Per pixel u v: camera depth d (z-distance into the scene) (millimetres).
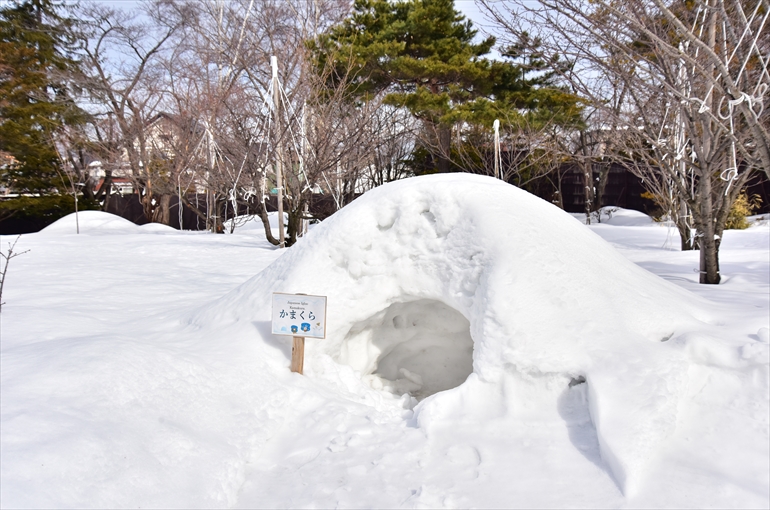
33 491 1860
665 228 14609
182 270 8078
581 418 2564
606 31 5023
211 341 3539
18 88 19891
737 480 2137
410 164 21594
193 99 16734
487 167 17375
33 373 2613
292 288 3533
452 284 3203
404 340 3785
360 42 15164
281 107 11445
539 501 2100
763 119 5496
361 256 3521
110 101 22766
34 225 22109
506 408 2680
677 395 2479
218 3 21844
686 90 5570
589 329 2842
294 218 11875
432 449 2496
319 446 2604
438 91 16391
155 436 2348
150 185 19141
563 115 14133
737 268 7000
